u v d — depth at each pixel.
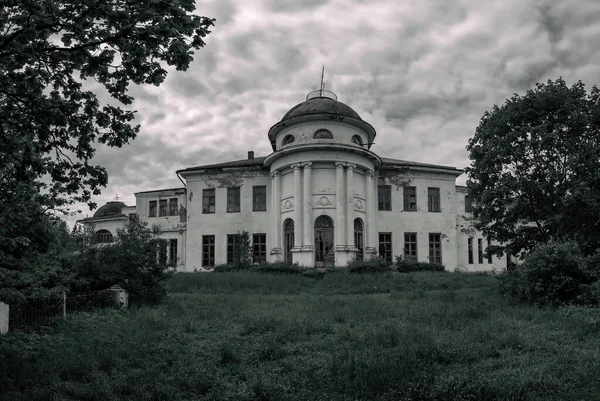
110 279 16.28
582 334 11.47
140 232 18.84
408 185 38.66
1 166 9.23
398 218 38.06
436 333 11.67
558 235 19.22
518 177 20.44
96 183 9.96
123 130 9.49
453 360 9.47
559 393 7.55
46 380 8.11
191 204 38.25
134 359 9.54
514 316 14.25
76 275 15.07
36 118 9.01
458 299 18.44
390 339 10.95
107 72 8.61
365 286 25.11
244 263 33.06
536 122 20.66
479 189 21.75
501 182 20.52
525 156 20.23
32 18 7.35
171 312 15.52
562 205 19.16
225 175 38.00
